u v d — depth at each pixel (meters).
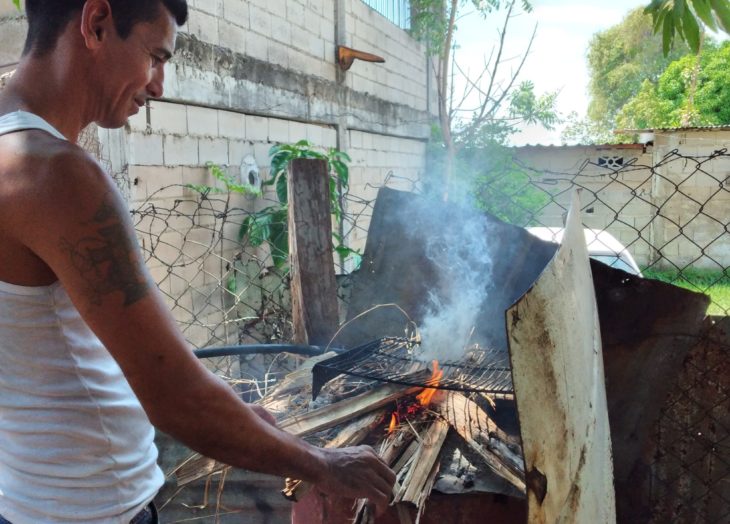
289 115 6.22
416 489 1.69
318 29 6.94
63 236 1.01
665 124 18.69
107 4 1.13
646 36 24.83
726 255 10.44
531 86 10.16
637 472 2.25
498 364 2.08
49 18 1.15
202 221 4.84
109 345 1.05
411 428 1.90
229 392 1.14
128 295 1.03
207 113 4.93
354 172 8.05
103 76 1.17
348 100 7.75
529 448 1.28
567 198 8.84
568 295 1.46
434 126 11.07
